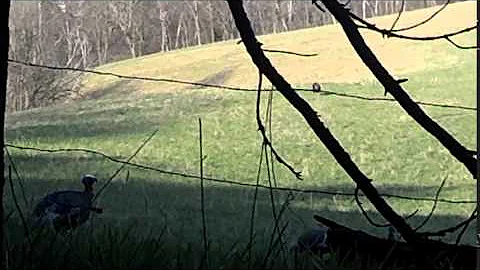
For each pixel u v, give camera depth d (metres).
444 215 15.33
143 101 42.22
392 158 26.69
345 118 32.75
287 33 70.00
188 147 29.27
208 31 89.69
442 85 41.41
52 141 30.89
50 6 61.75
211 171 25.52
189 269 4.22
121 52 84.19
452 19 60.69
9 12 3.93
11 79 46.69
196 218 13.16
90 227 5.15
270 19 81.12
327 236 4.78
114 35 83.12
